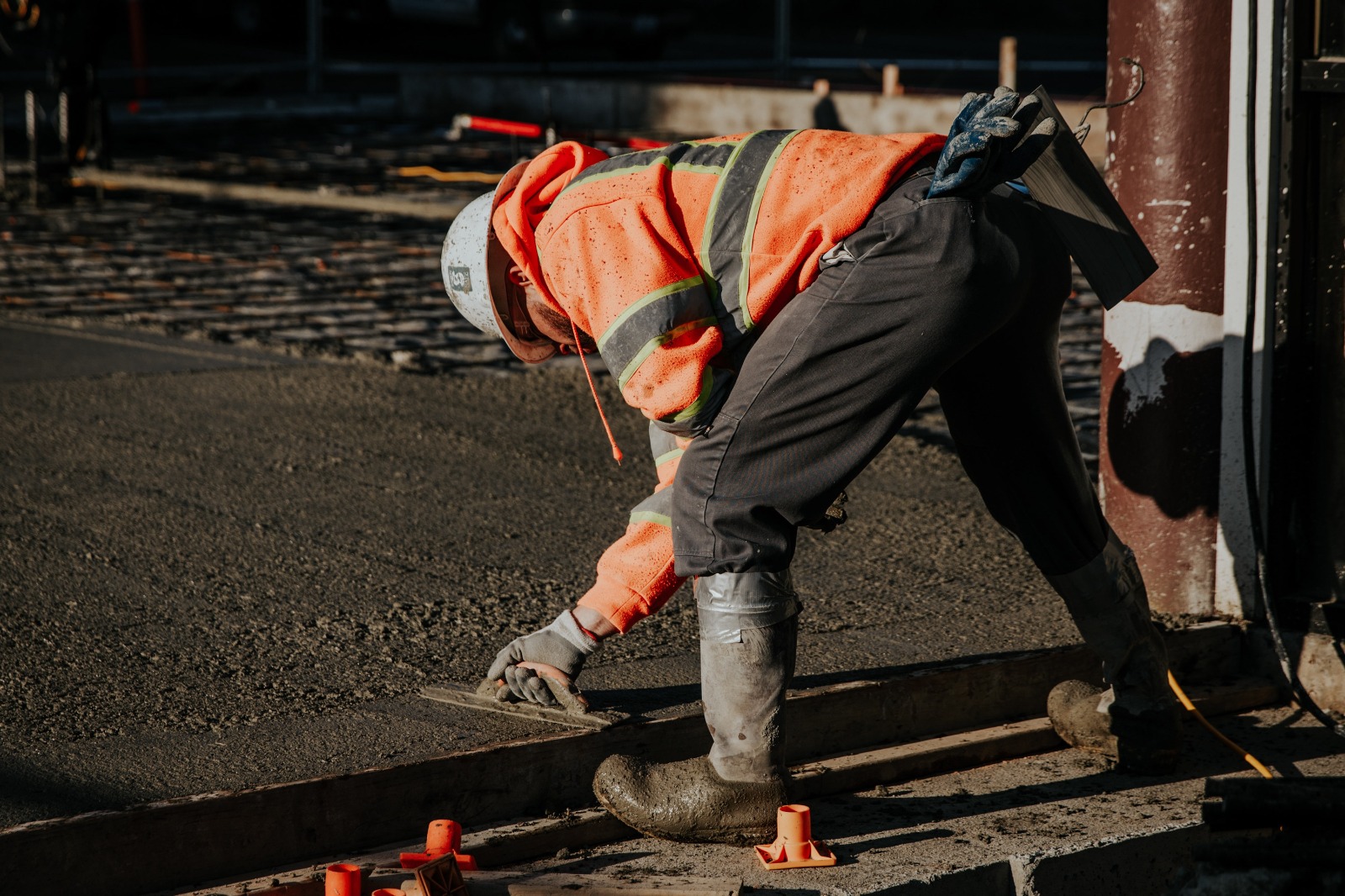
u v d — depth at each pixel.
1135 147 6.71
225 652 6.30
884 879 4.82
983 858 5.01
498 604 7.00
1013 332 5.05
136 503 8.57
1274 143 6.37
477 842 4.94
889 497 9.09
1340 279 6.39
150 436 10.09
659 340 4.71
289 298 15.52
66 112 21.55
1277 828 4.66
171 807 4.64
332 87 38.41
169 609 6.85
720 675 4.94
